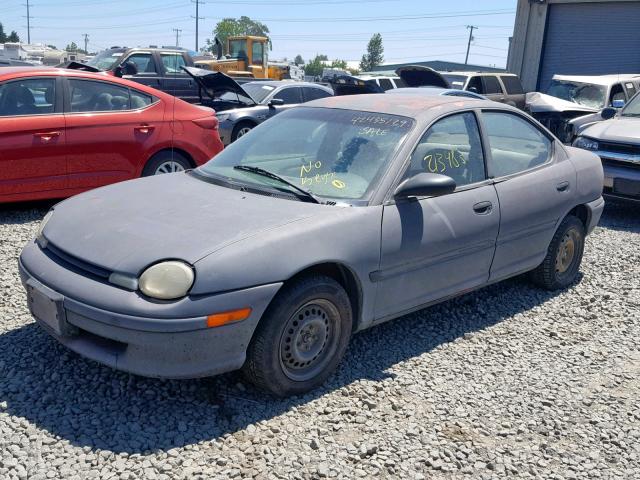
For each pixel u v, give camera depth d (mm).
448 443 3133
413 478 2857
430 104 4355
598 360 4125
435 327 4469
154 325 2916
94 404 3227
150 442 2953
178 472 2770
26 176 6203
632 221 8078
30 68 6414
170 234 3240
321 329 3461
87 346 3168
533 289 5324
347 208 3582
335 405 3385
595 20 21422
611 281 5625
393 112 4223
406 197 3754
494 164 4500
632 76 16031
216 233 3232
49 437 2943
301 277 3340
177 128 7117
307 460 2908
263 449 2959
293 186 3697
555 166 4996
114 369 3336
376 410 3367
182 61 13922
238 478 2760
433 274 4012
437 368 3873
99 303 3002
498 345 4254
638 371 4004
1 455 2801
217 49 20562
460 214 4086
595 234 7297
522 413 3447
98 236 3330
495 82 16109
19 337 3871
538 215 4711
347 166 3902
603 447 3197
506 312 4828
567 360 4094
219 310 2992
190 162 7363
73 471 2727
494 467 2973
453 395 3576
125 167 6770
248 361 3250
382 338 4223
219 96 12586
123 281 3025
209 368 3068
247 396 3404
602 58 21547
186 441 2986
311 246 3305
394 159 3852
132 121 6770
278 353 3262
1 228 6121
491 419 3369
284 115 4641
